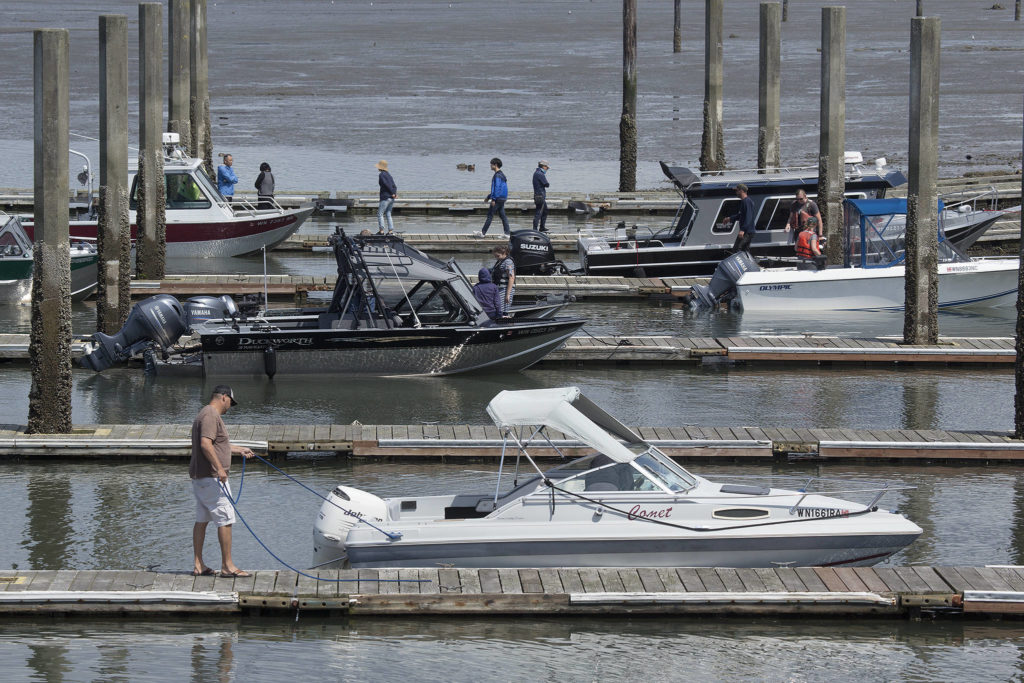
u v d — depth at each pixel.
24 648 44.75
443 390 81.75
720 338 91.81
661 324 102.69
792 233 113.81
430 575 48.50
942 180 160.00
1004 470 65.88
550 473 51.53
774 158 132.38
